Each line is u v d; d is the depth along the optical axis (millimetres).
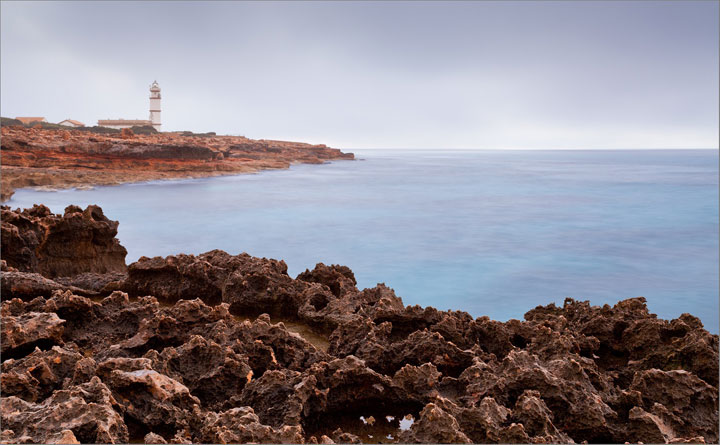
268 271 12086
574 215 58125
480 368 7285
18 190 65000
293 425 5988
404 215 56656
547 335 8367
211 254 13719
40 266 14055
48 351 7441
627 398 6758
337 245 39969
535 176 121125
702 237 44750
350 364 7160
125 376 6305
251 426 5531
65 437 4879
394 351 8406
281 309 11492
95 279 13102
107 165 84125
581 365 7469
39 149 79562
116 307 9828
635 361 8523
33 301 9516
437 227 49312
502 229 48656
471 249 38812
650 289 27281
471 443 5480
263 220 51219
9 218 13953
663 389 7012
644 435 6180
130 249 36625
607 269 32219
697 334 8570
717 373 7754
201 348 7543
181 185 80500
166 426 6035
